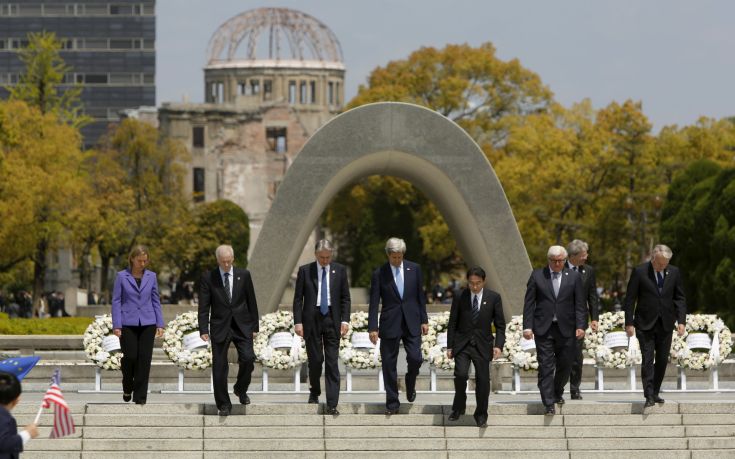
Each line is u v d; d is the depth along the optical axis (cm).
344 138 6031
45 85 15900
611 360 5291
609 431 4272
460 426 4262
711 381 5700
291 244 5991
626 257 13525
